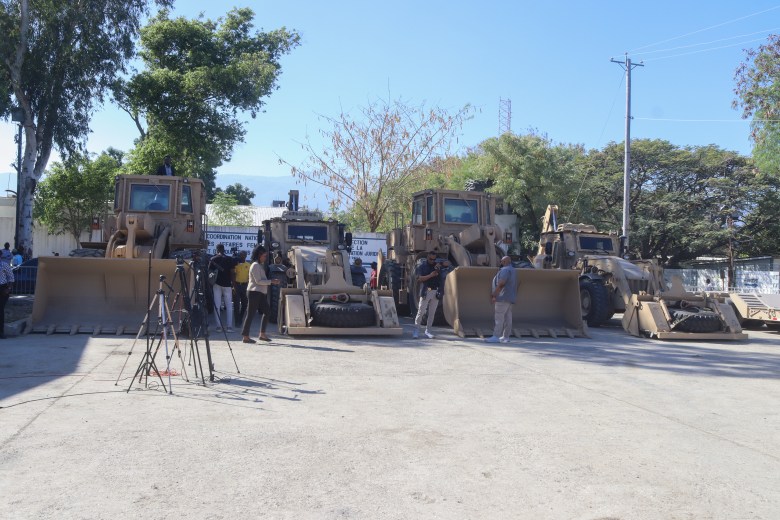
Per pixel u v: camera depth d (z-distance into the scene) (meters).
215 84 27.69
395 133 27.88
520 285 13.38
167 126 28.16
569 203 34.53
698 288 36.59
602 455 5.19
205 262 12.95
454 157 28.89
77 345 9.77
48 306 11.32
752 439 5.79
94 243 13.87
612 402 7.11
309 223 15.92
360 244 24.00
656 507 4.14
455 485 4.43
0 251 10.58
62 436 5.21
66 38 23.02
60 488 4.14
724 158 41.28
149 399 6.54
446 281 13.19
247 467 4.65
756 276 33.12
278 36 31.77
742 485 4.58
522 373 8.72
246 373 8.11
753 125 26.27
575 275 13.27
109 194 38.91
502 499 4.21
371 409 6.46
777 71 25.52
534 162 33.38
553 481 4.56
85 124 24.31
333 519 3.82
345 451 5.09
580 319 13.07
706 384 8.34
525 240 34.44
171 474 4.46
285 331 11.89
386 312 12.12
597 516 3.98
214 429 5.56
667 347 11.86
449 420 6.13
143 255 12.04
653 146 42.28
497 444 5.41
